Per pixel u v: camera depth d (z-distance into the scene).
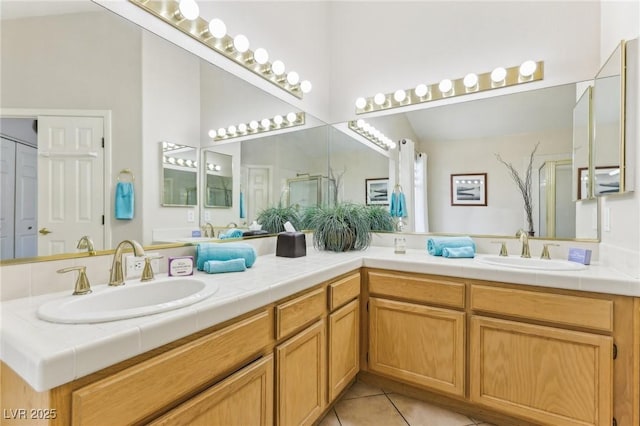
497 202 2.12
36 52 1.07
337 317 1.63
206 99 1.72
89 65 1.21
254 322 1.11
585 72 1.86
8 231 0.97
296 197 2.41
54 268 1.07
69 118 1.15
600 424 1.32
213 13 1.72
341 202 2.64
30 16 1.05
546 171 1.96
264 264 1.64
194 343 0.89
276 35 2.18
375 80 2.56
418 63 2.38
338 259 1.81
